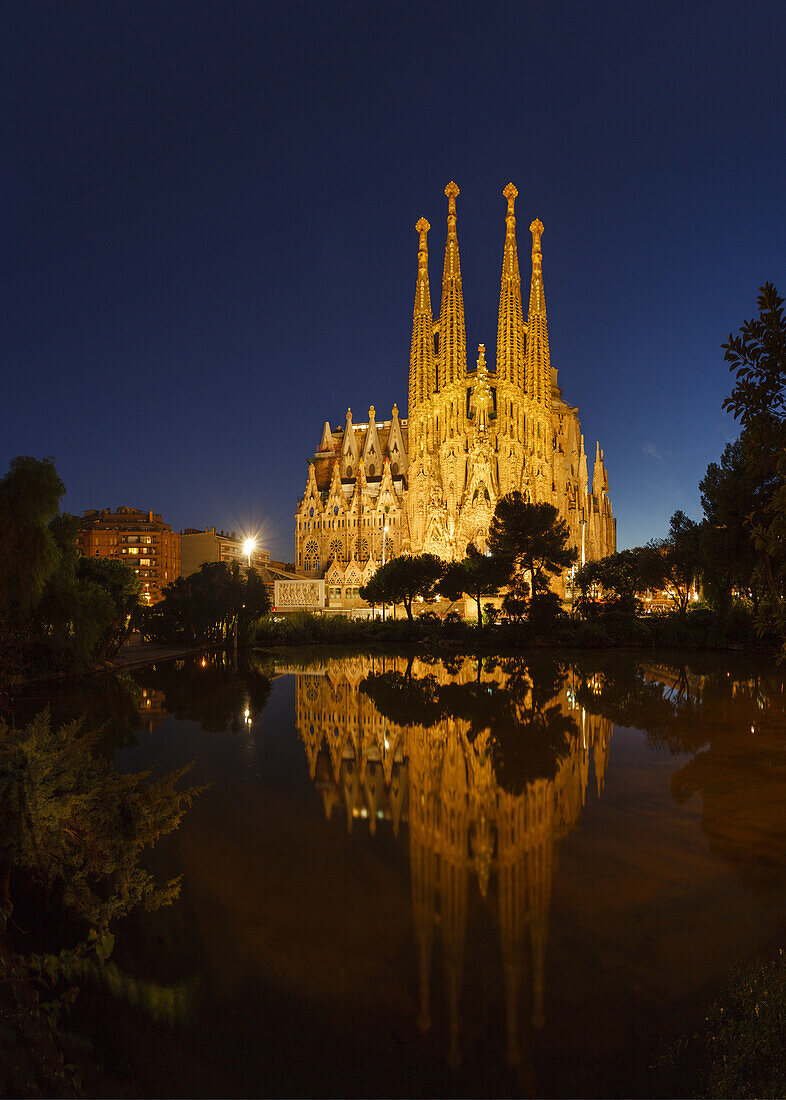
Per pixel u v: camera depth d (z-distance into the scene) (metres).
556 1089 6.12
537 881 10.74
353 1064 6.43
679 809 14.29
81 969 7.50
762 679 35.03
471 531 117.44
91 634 35.91
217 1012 7.19
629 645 58.00
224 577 62.06
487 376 132.12
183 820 13.78
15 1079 4.20
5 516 24.64
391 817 13.99
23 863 7.84
